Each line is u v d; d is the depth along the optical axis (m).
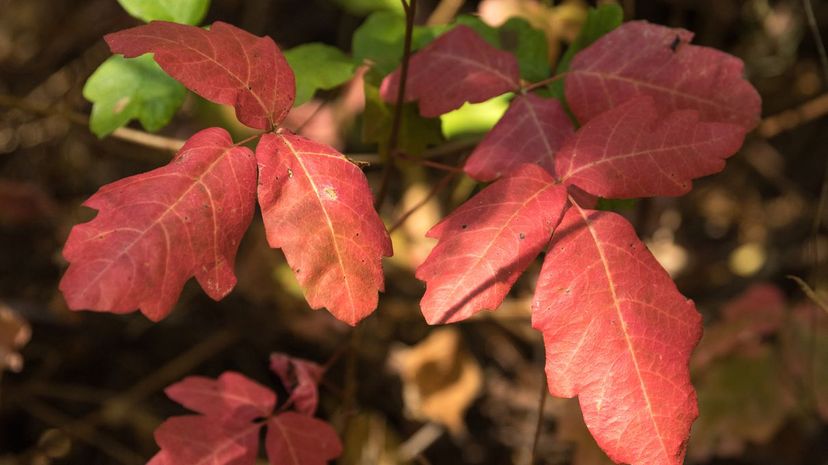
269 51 0.42
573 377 0.39
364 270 0.39
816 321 0.67
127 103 0.50
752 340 0.67
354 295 0.39
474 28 0.54
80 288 0.36
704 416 0.66
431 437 0.78
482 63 0.47
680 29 0.46
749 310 0.68
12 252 0.84
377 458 0.76
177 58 0.40
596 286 0.40
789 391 0.66
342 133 0.81
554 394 0.39
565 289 0.40
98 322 0.81
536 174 0.41
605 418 0.39
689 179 0.42
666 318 0.40
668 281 0.40
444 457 0.79
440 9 0.78
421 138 0.52
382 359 0.81
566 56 0.52
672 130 0.42
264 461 0.74
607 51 0.46
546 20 0.64
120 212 0.37
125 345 0.81
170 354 0.82
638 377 0.39
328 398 0.80
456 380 0.78
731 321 0.68
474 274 0.40
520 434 0.80
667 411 0.39
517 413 0.81
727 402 0.66
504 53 0.47
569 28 0.64
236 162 0.39
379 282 0.39
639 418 0.39
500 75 0.47
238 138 0.75
